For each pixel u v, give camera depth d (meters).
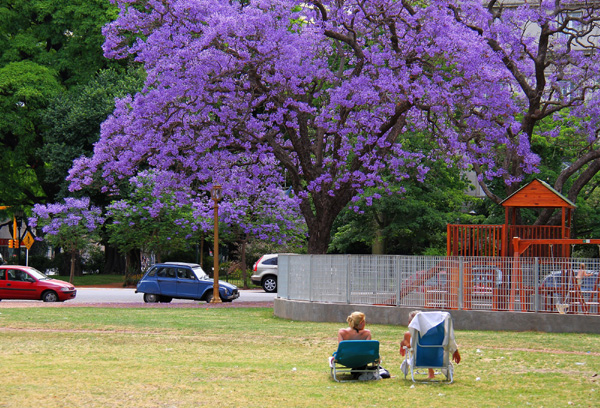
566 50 30.06
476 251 25.22
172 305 29.08
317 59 29.36
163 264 32.62
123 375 12.64
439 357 12.40
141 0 28.05
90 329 20.00
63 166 49.72
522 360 14.86
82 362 14.16
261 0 26.12
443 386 11.97
